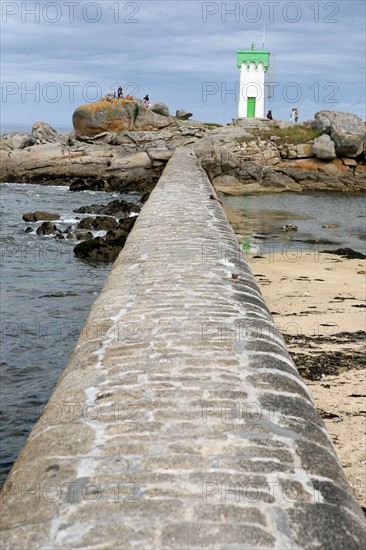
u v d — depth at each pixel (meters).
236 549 2.29
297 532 2.41
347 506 2.68
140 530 2.39
